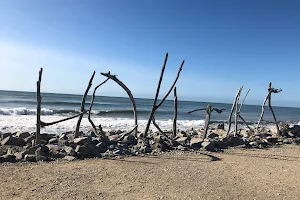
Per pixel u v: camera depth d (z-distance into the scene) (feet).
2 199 19.10
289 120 151.02
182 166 29.96
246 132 54.29
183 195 21.67
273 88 52.65
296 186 25.04
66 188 21.76
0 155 29.71
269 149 42.86
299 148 44.83
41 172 25.29
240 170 29.55
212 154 36.86
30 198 19.51
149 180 24.79
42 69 31.76
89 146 32.45
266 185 25.04
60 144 34.22
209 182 25.09
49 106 148.36
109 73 39.01
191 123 93.50
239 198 21.67
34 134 39.91
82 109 39.29
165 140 39.81
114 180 24.27
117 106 181.68
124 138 38.27
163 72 40.06
